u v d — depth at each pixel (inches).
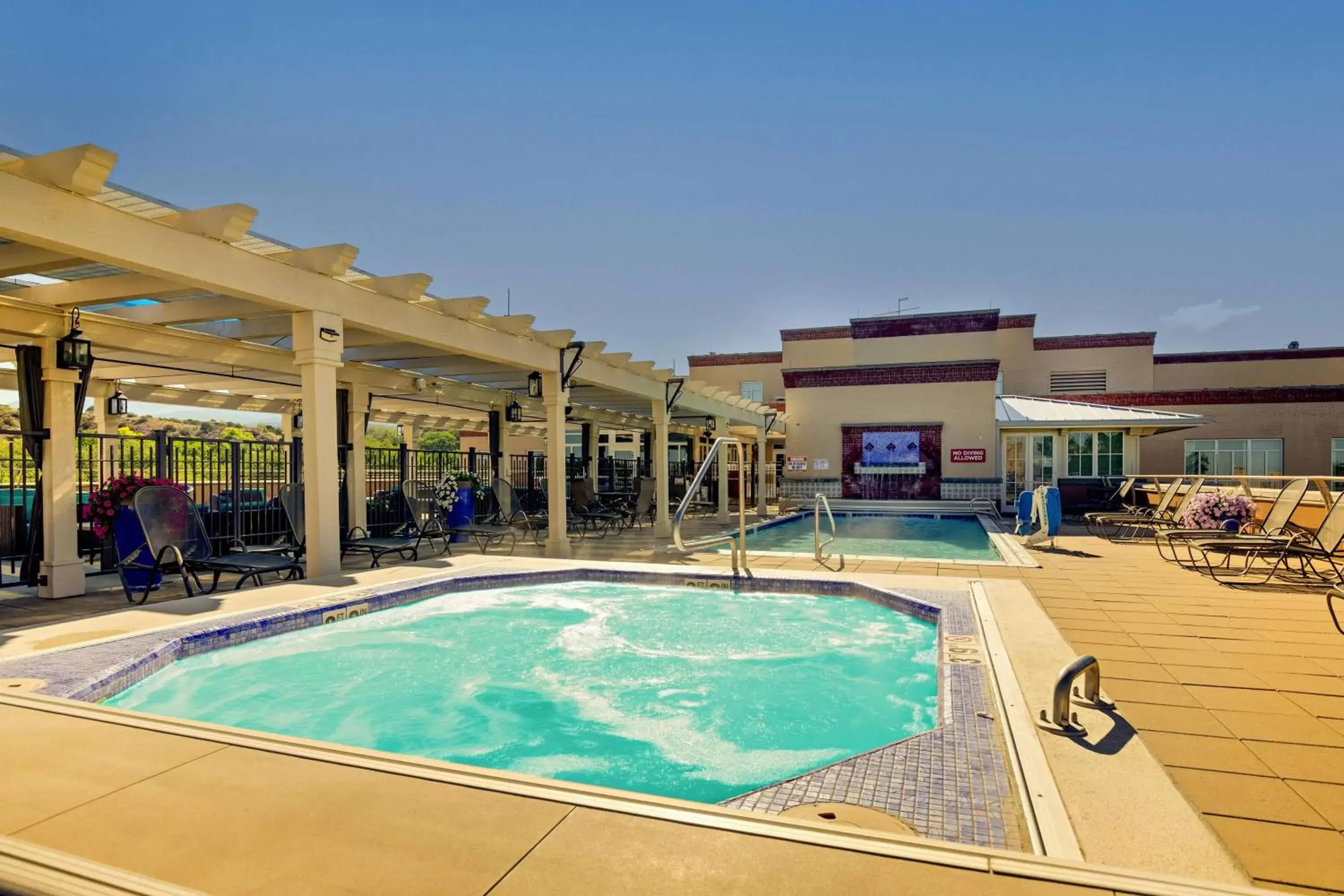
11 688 140.6
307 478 267.0
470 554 387.9
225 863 72.2
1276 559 311.0
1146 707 130.1
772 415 780.0
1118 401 900.0
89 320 286.0
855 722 165.8
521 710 173.9
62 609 240.5
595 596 278.8
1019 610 214.2
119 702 156.1
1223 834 86.0
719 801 129.0
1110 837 82.9
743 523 293.7
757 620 247.1
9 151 196.7
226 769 95.7
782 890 66.6
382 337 314.0
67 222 183.0
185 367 382.0
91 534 335.6
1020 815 91.0
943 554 404.8
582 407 674.8
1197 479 460.1
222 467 385.1
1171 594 246.1
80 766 97.0
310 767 96.4
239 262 228.2
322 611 222.5
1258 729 119.4
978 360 780.0
